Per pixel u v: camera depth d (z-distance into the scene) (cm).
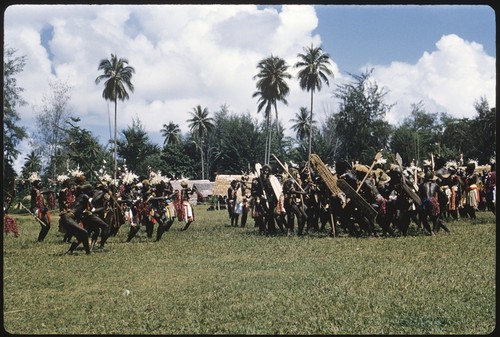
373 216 1526
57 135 4275
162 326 670
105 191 1456
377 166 1741
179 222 2600
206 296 821
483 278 889
